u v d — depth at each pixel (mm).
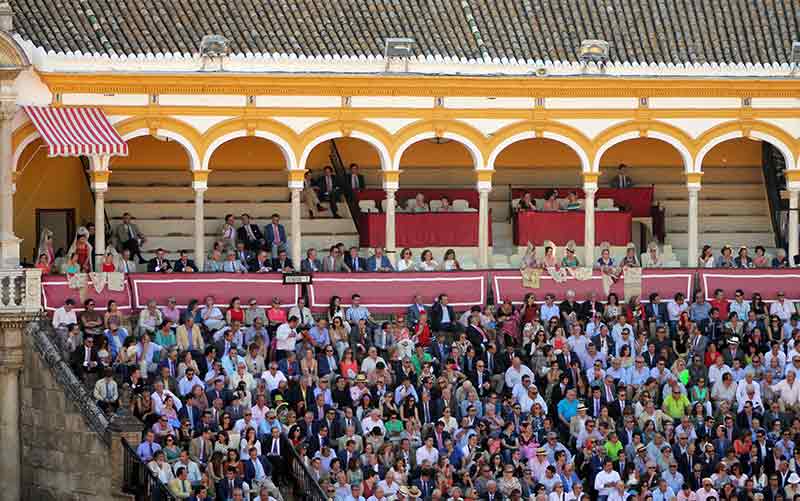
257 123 86062
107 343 77812
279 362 79625
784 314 88188
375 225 90750
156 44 85000
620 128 90062
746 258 91500
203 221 89625
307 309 83688
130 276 82625
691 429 79438
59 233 88938
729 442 79625
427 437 77312
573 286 88250
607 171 96750
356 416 77312
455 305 86812
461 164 95688
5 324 78750
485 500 74750
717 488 77688
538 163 96250
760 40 91688
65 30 84125
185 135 85250
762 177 97312
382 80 86875
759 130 91188
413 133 88000
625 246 93500
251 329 81188
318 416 76625
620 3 92375
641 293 88812
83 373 77500
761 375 83000
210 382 76625
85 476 75938
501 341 83375
